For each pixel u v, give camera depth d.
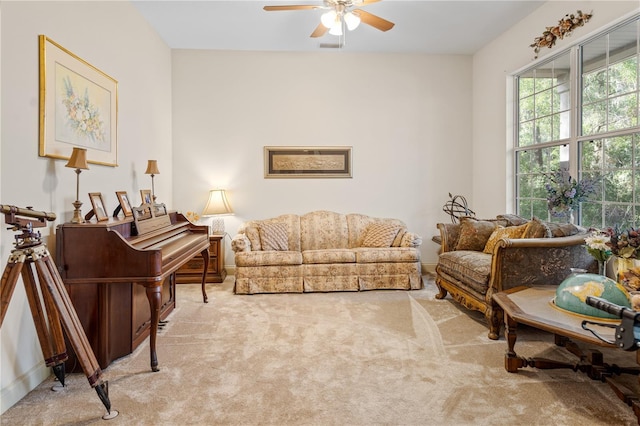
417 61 4.95
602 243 2.30
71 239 2.13
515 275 2.71
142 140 3.75
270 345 2.58
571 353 2.42
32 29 2.09
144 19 3.80
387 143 4.95
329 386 2.02
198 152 4.75
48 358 1.92
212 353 2.45
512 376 2.12
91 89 2.70
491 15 3.83
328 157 4.89
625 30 2.88
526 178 4.08
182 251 2.66
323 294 3.92
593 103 3.19
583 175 3.29
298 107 4.85
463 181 5.05
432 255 5.04
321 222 4.61
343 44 4.59
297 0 3.50
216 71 4.75
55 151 2.28
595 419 1.71
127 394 1.94
